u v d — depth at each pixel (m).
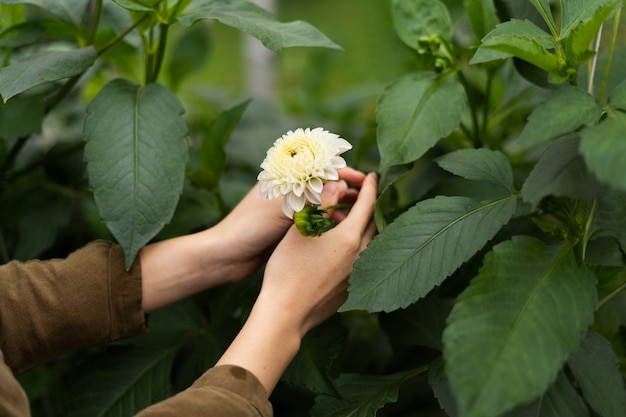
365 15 1.66
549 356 0.64
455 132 0.96
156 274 0.83
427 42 0.84
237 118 0.92
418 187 1.02
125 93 0.83
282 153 0.75
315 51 1.63
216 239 0.84
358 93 1.43
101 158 0.80
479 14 0.86
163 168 0.80
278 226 0.83
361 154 0.96
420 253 0.73
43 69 0.80
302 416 0.95
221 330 0.89
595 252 0.77
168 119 0.82
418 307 0.84
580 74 0.81
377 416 0.93
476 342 0.64
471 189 0.86
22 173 1.00
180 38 1.08
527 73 0.82
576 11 0.75
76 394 0.85
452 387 0.63
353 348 1.05
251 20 0.84
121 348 0.88
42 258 1.05
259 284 0.85
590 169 0.62
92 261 0.82
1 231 1.02
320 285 0.75
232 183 1.06
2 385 0.66
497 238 0.83
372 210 0.79
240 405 0.69
